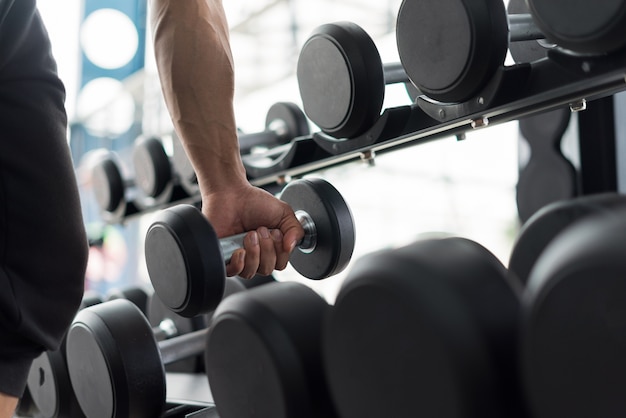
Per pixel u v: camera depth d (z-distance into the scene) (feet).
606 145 5.32
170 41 3.65
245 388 2.46
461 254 1.87
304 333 2.40
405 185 11.05
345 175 11.15
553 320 1.60
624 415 1.53
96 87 17.26
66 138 3.22
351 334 1.90
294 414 2.32
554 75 3.24
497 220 10.48
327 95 4.22
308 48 4.28
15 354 3.09
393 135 4.10
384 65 4.39
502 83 3.34
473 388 1.67
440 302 1.71
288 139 6.60
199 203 6.87
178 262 3.21
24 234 3.05
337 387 1.99
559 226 2.26
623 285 1.49
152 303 6.33
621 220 1.60
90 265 16.48
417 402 1.77
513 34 3.69
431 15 3.50
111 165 7.99
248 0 11.10
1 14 2.87
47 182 3.08
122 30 17.37
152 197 7.29
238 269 3.51
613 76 3.02
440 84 3.54
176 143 6.47
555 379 1.61
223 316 2.48
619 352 1.51
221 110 3.67
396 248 1.88
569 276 1.57
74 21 18.07
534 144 5.52
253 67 11.15
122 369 3.72
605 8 2.78
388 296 1.77
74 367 4.04
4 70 2.96
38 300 3.08
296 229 3.77
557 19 2.95
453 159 10.62
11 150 3.00
